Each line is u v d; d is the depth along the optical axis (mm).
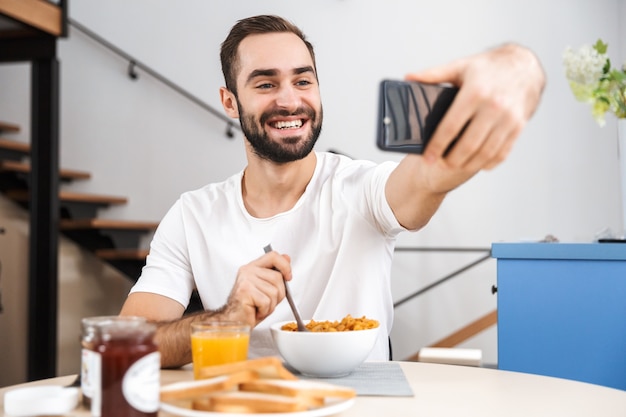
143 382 878
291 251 1734
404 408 1032
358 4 4742
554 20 4457
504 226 4488
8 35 3668
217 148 4938
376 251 1709
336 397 979
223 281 1753
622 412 1012
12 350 4672
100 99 5117
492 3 4547
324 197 1756
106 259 4691
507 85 795
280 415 894
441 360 2199
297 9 4820
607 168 4367
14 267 4734
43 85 3684
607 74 2119
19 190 4633
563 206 4418
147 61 5047
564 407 1041
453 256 4566
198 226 1812
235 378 979
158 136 5027
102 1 5117
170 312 1731
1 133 5125
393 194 1535
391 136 871
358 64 4730
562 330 2105
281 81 1700
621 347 2049
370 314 1683
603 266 2070
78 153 5148
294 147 1701
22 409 961
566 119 4422
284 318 1668
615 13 4379
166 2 5023
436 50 4629
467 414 998
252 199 1809
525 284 2141
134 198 5055
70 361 4832
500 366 2154
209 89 4961
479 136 810
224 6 4941
